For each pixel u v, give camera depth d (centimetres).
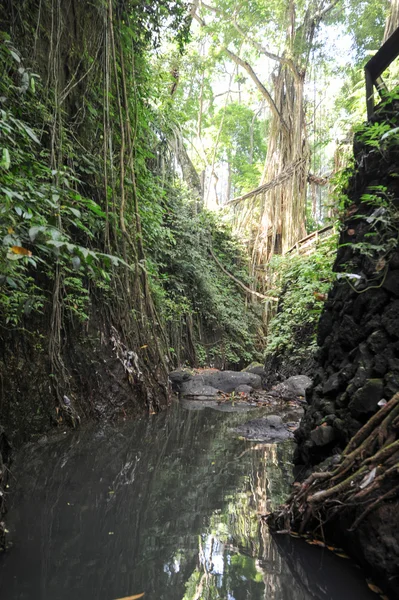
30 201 240
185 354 1001
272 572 171
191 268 1077
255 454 358
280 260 981
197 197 1309
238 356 1234
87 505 237
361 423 214
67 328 459
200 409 620
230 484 277
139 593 153
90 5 501
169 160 1045
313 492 203
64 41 473
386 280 228
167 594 152
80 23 496
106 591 154
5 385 359
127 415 513
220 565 175
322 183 1459
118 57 532
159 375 609
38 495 250
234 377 847
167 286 1002
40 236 203
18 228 200
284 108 1506
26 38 415
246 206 1596
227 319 1220
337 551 190
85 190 494
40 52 440
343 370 246
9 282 207
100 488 266
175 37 632
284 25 1424
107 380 500
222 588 157
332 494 187
